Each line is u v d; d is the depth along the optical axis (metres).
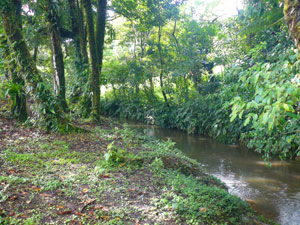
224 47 12.69
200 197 4.27
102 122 10.91
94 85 10.46
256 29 6.69
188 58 14.76
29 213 3.09
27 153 5.30
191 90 16.30
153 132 14.55
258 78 2.98
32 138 6.48
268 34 9.11
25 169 4.37
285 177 6.98
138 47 22.66
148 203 3.83
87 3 9.74
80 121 10.25
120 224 3.14
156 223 3.27
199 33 14.43
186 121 14.84
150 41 17.39
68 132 7.51
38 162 4.85
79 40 11.98
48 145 6.09
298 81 2.53
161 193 4.26
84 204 3.49
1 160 4.62
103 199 3.74
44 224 2.91
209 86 14.70
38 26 11.09
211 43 14.05
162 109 17.06
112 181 4.44
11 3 6.95
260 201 5.43
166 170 5.53
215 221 3.71
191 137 13.21
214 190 4.86
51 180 4.04
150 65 17.36
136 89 19.97
